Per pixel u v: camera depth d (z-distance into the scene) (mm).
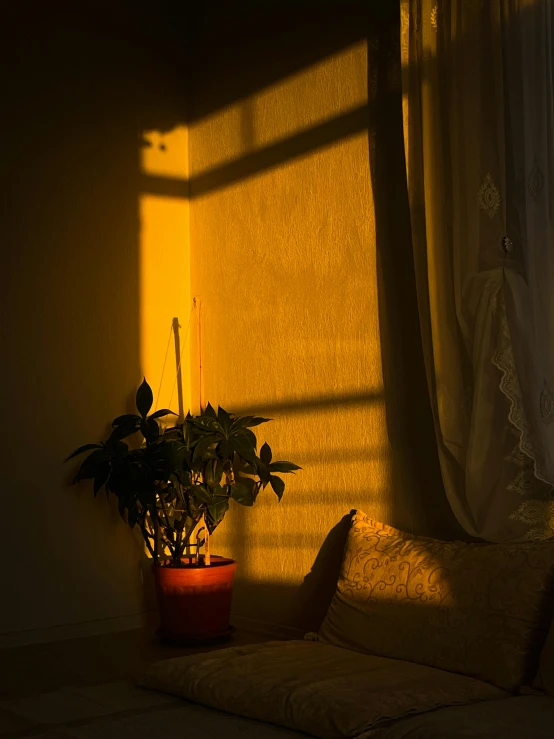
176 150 4113
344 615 2791
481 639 2391
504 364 2596
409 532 3088
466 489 2680
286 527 3559
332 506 3377
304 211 3555
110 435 3744
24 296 3594
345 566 2906
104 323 3820
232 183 3906
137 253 3947
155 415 3613
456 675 2369
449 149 2844
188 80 4160
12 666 3137
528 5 2621
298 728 2129
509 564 2471
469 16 2770
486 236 2680
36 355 3611
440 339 2801
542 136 2562
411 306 3129
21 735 2184
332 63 3473
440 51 2893
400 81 3203
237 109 3898
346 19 3426
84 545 3686
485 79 2729
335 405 3387
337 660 2535
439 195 2846
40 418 3602
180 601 3426
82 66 3836
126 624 3766
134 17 4023
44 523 3578
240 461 3758
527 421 2555
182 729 2150
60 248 3711
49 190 3695
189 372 4074
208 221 4023
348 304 3357
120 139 3932
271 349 3674
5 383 3520
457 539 2934
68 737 2113
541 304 2535
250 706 2236
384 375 3209
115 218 3889
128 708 2363
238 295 3848
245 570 3740
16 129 3619
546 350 2521
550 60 2568
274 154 3703
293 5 3654
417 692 2189
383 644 2609
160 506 3598
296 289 3572
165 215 4051
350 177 3375
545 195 2545
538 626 2350
